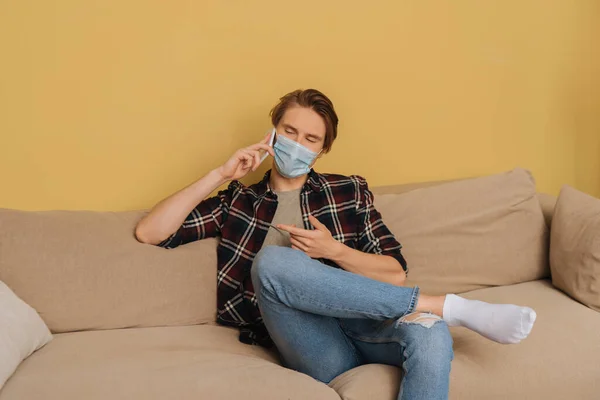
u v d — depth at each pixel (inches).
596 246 81.2
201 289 80.0
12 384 61.9
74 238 77.2
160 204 79.6
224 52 93.4
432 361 61.7
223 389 62.1
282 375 65.2
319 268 66.7
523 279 92.4
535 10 108.4
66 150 89.2
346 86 100.3
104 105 89.6
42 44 86.3
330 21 97.8
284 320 68.2
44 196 89.5
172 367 65.2
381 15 100.2
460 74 106.0
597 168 117.1
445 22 103.7
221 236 81.6
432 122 105.9
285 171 79.2
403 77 103.0
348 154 102.5
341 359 70.0
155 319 78.1
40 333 70.1
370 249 80.6
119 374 63.5
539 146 112.9
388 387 64.7
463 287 89.6
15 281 74.1
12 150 87.4
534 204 94.1
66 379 62.6
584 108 114.3
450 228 89.5
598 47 113.2
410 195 90.9
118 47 88.9
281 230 80.2
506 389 67.5
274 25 95.1
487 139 109.6
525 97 110.4
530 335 74.0
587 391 70.3
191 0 90.8
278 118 80.4
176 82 91.9
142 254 78.5
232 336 78.1
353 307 66.0
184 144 93.7
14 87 86.2
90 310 75.9
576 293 82.9
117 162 91.4
